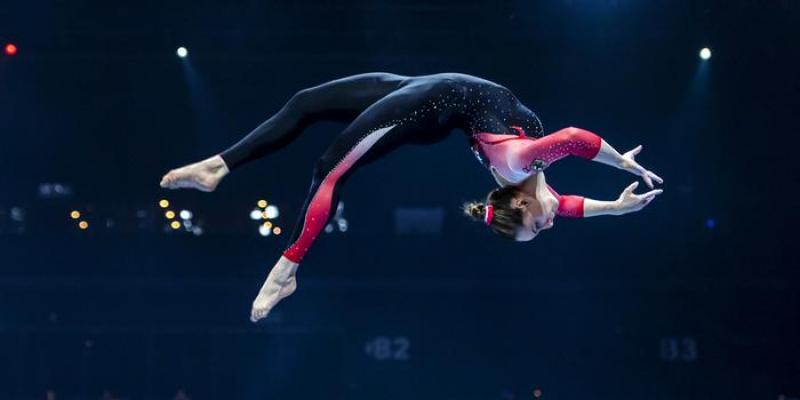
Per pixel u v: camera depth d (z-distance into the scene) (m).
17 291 34.50
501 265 34.94
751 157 33.81
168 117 34.22
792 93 31.75
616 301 34.66
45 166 35.00
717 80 31.80
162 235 34.88
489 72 32.19
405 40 31.55
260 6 29.39
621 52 31.19
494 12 29.58
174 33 30.94
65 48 31.55
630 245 34.62
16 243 34.72
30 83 33.19
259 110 33.41
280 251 35.03
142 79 33.09
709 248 34.31
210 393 34.16
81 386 34.12
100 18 29.83
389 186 35.38
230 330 34.47
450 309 34.88
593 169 34.22
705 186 34.22
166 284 34.59
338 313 34.81
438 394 34.41
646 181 7.52
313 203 7.71
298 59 31.84
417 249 35.03
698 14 29.09
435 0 28.98
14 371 34.12
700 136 33.56
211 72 32.56
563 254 34.81
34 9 29.48
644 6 28.88
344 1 29.28
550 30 30.02
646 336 34.41
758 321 34.22
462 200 35.25
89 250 34.84
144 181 35.06
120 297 34.69
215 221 35.19
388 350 34.62
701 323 34.38
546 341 34.59
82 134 34.62
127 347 34.38
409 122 7.81
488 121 7.97
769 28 29.33
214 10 29.53
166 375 34.22
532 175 7.76
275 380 34.34
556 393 34.28
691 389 34.06
